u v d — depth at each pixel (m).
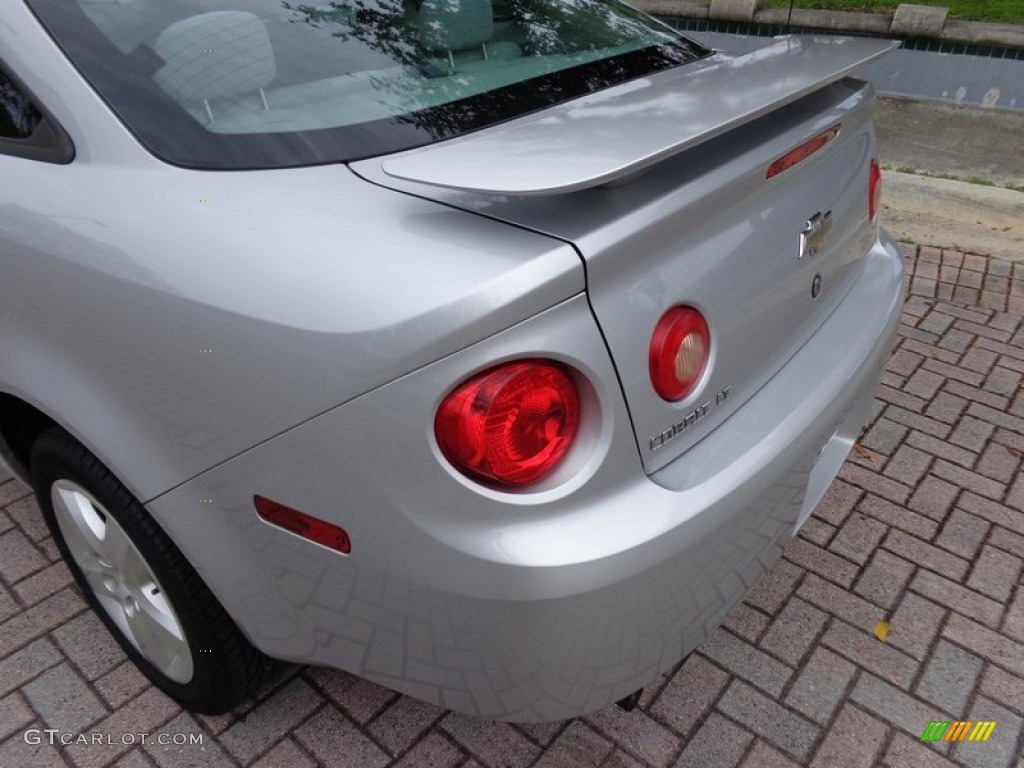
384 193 1.33
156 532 1.57
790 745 1.83
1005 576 2.27
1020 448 2.77
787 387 1.61
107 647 2.07
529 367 1.16
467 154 1.27
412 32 1.72
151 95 1.50
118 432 1.47
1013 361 3.26
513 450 1.17
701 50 2.12
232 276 1.27
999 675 1.99
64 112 1.51
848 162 1.86
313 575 1.38
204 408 1.33
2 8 1.57
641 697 1.92
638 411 1.27
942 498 2.55
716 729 1.86
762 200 1.51
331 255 1.23
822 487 1.90
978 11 5.88
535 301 1.14
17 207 1.50
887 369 3.21
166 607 1.73
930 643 2.07
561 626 1.26
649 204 1.25
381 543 1.25
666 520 1.28
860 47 1.82
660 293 1.28
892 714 1.90
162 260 1.33
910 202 4.62
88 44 1.53
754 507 1.45
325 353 1.18
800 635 2.09
